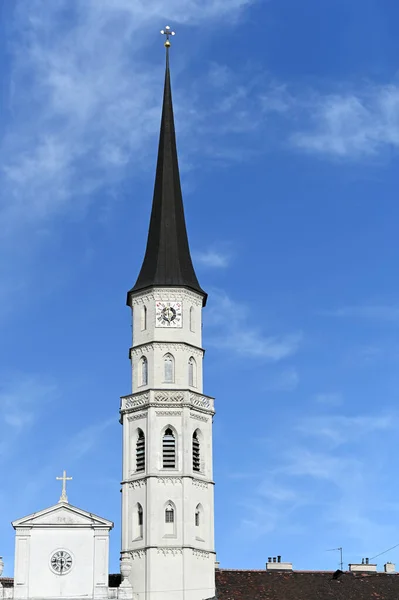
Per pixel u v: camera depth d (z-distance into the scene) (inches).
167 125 4370.1
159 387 3912.4
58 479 3722.9
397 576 4033.0
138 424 3902.6
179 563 3700.8
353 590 3929.6
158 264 4079.7
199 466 3878.0
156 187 4274.1
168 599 3656.5
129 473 3858.3
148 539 3720.5
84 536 3661.4
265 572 3973.9
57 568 3619.6
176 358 3961.6
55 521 3663.9
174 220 4185.5
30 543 3639.3
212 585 3757.4
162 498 3777.1
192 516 3779.5
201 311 4111.7
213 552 3794.3
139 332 4023.1
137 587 3695.9
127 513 3809.1
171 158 4311.0
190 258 4165.8
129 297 4101.9
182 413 3880.4
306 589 3905.0
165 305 4023.1
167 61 4483.3
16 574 3602.4
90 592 3602.4
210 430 3944.4
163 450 3846.0
